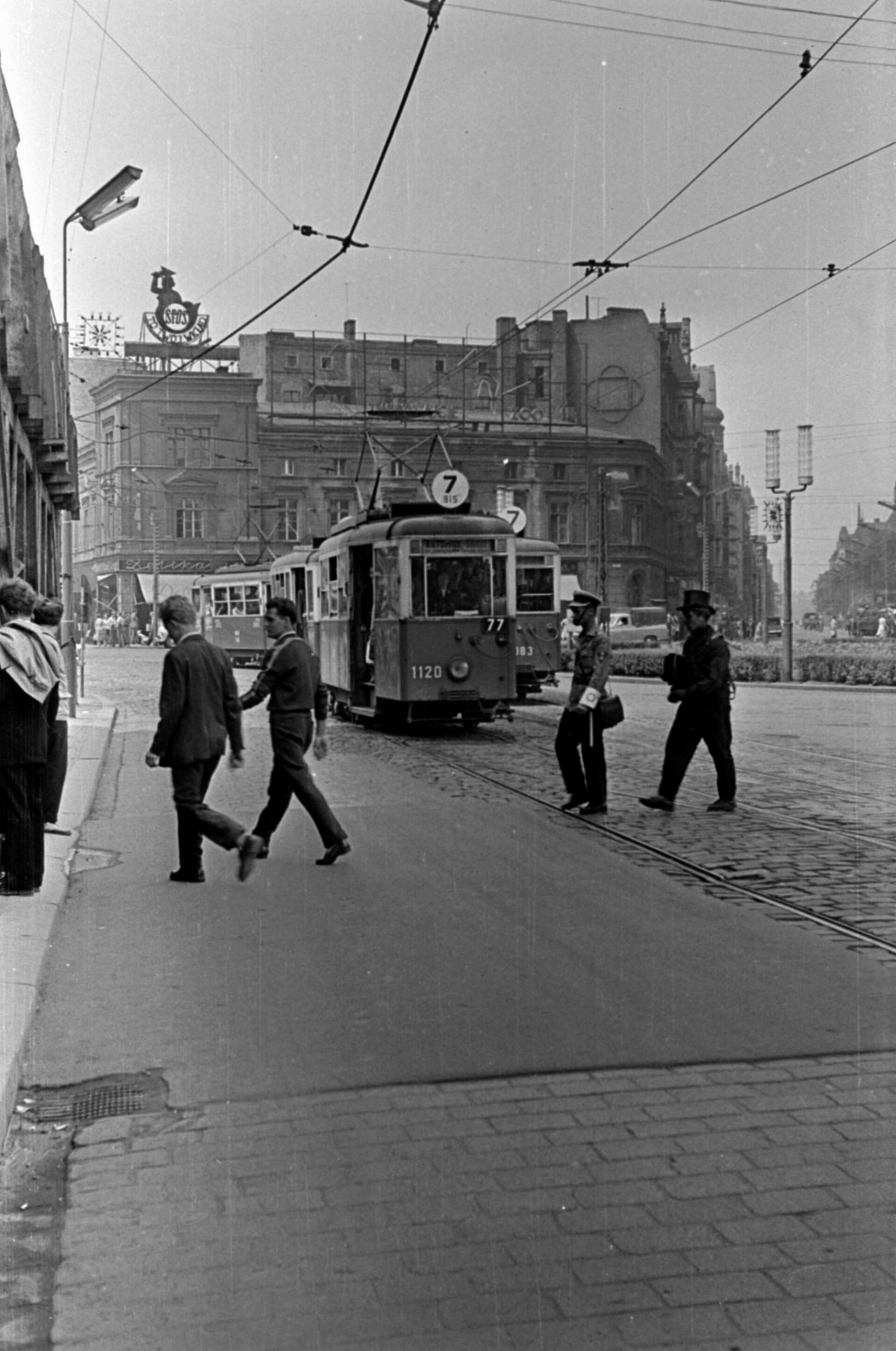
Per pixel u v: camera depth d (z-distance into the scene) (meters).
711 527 91.81
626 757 16.75
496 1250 3.80
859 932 7.33
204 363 82.31
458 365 84.00
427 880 8.80
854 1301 3.53
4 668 8.06
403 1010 5.98
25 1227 4.04
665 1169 4.30
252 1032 5.71
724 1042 5.51
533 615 27.48
